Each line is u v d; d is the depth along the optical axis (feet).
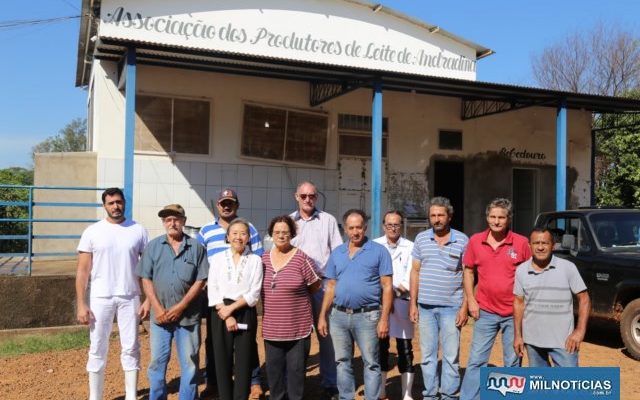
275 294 18.20
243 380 18.31
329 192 45.16
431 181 48.37
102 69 38.81
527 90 40.04
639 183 62.08
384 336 17.88
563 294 16.10
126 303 19.26
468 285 17.98
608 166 71.77
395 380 22.82
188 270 18.58
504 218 17.37
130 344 19.30
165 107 40.45
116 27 38.04
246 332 18.33
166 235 18.94
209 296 18.47
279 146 43.65
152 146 40.14
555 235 31.12
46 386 21.80
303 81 43.78
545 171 52.65
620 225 29.01
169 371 23.72
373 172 36.40
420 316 18.86
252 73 39.42
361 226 18.03
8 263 36.83
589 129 54.19
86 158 38.83
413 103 48.16
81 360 25.22
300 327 18.28
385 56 46.11
